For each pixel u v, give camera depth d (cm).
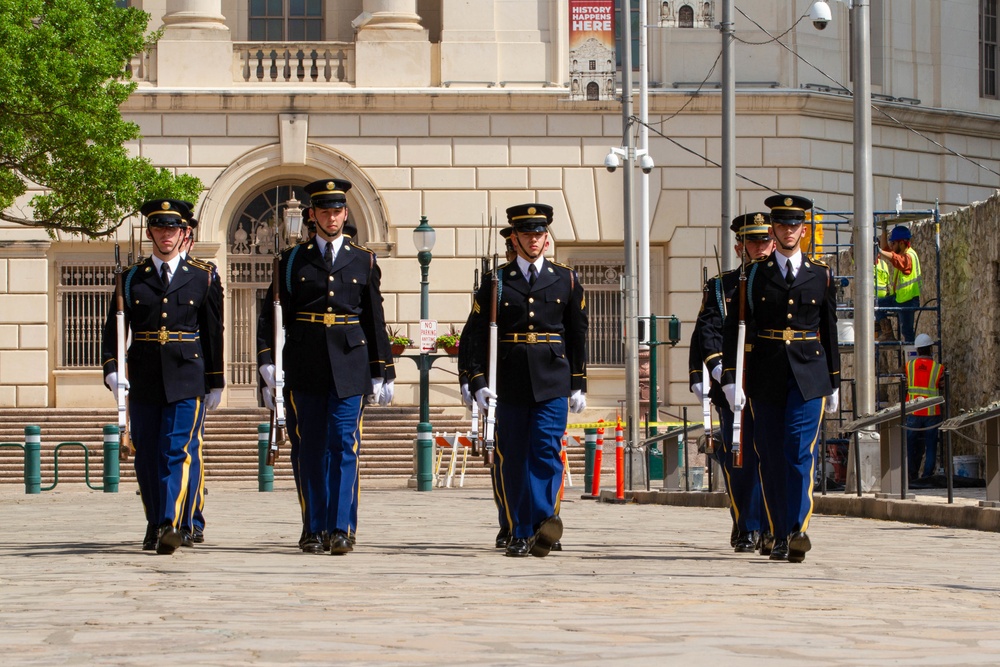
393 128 5081
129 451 1572
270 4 5359
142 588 1120
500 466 1555
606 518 2420
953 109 5441
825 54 5228
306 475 1545
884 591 1152
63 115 3547
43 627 865
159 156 5028
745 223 1594
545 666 692
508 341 1558
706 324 1686
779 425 1523
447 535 1888
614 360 5116
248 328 5091
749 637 816
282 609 958
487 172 5094
